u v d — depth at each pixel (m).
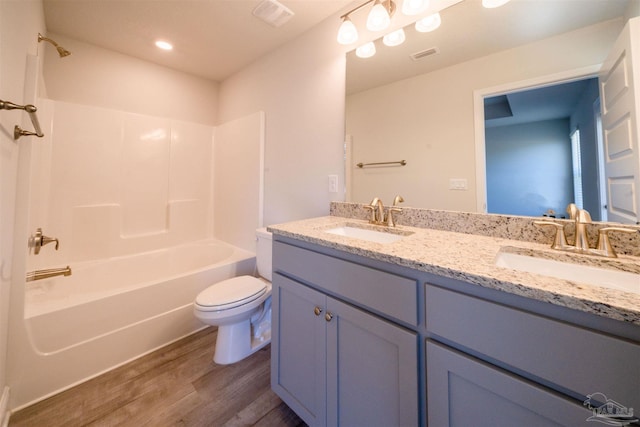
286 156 2.06
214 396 1.33
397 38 1.42
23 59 1.15
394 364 0.80
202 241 2.76
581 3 0.93
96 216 2.11
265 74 2.25
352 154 1.63
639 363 0.45
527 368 0.56
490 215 1.10
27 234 1.25
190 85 2.70
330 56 1.74
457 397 0.67
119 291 1.58
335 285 0.97
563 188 0.96
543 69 1.01
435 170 1.30
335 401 0.98
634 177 0.82
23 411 1.22
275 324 1.25
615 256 0.79
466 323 0.65
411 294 0.75
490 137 1.13
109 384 1.40
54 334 1.34
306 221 1.51
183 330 1.84
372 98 1.53
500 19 1.12
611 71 0.87
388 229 1.31
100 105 2.17
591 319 0.50
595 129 0.90
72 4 1.63
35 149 1.68
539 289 0.54
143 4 1.64
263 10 1.69
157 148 2.46
